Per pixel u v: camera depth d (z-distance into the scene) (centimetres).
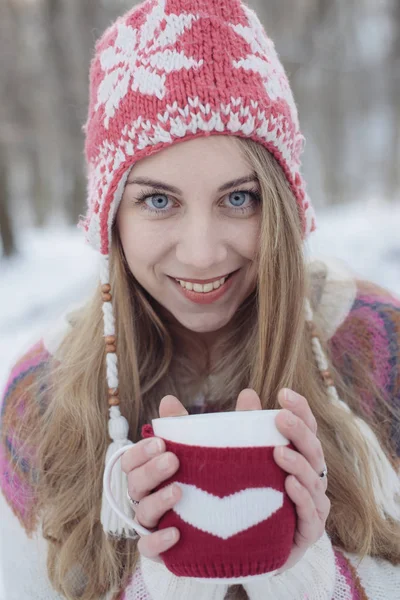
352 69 1550
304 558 110
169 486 86
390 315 140
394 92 1639
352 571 120
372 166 1845
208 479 83
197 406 141
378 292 149
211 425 84
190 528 85
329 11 1399
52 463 139
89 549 131
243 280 127
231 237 117
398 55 1574
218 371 139
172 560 89
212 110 107
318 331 137
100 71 124
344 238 759
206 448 83
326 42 1399
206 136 109
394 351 136
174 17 111
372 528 122
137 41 114
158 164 111
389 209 1032
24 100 1135
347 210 1129
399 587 121
